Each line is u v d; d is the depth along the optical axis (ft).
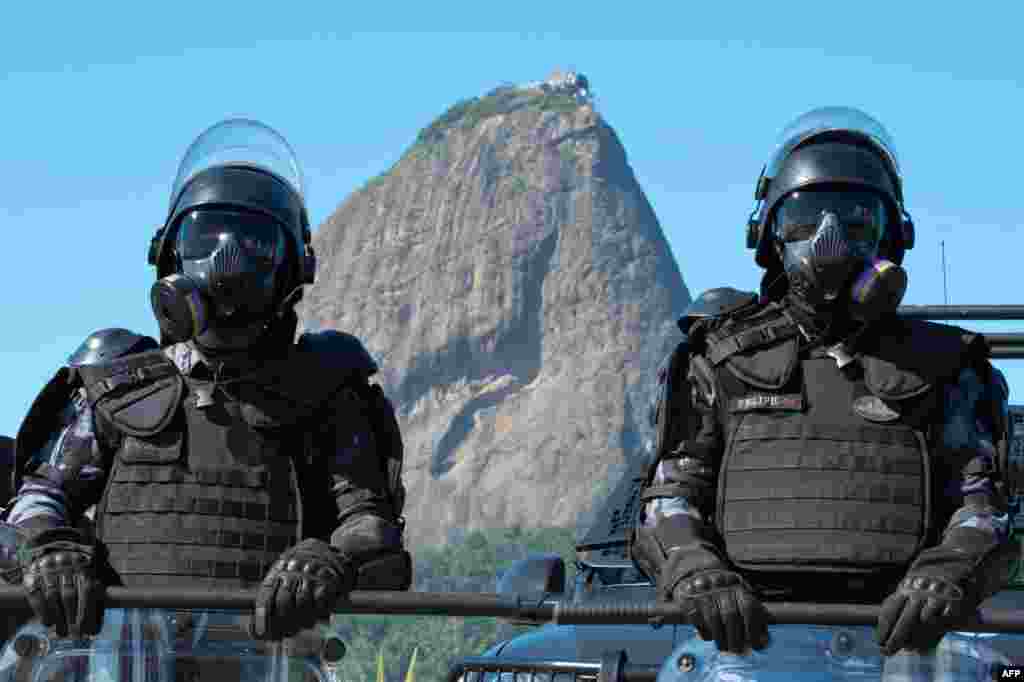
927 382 15.44
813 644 15.24
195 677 15.79
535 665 24.34
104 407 16.21
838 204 15.64
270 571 14.34
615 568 27.35
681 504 15.71
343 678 16.14
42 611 14.42
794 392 15.65
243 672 15.81
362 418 16.37
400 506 16.33
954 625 13.74
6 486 18.67
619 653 20.99
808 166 15.79
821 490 15.34
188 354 16.42
